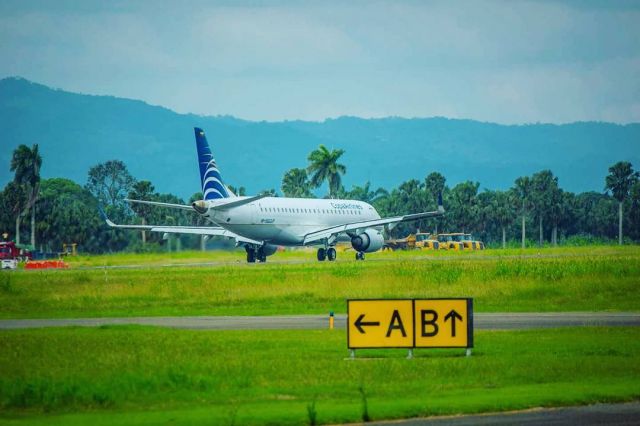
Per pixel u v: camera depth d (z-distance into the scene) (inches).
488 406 2202.3
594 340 3351.4
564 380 2576.3
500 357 2967.5
